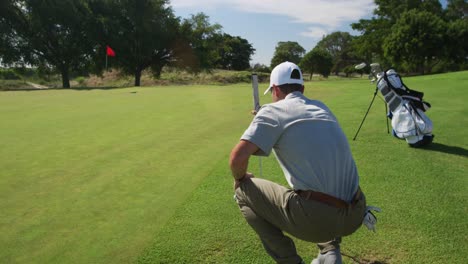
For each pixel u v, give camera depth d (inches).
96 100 527.5
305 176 88.5
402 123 229.5
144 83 1925.4
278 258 99.7
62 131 296.4
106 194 161.9
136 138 267.6
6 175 188.1
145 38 1648.6
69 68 1582.2
